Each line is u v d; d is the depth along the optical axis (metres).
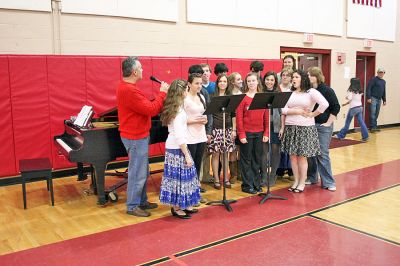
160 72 6.34
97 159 4.16
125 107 3.84
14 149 5.23
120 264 2.94
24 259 3.04
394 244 3.26
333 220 3.82
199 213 4.07
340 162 6.47
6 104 5.11
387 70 11.04
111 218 3.96
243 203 4.39
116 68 5.91
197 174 4.39
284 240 3.35
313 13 8.88
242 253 3.10
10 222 3.87
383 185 5.06
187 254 3.10
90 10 5.78
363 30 10.11
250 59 7.46
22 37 5.34
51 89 5.41
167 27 6.62
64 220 3.91
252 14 7.71
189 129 4.19
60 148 4.52
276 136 4.96
